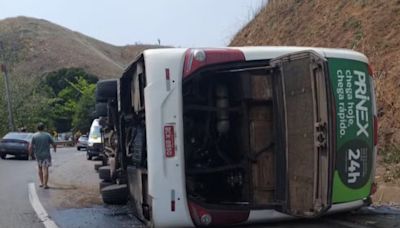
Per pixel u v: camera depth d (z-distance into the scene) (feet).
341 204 23.73
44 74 334.44
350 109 23.30
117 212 34.96
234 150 26.66
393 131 46.50
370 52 53.88
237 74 25.77
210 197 26.63
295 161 23.65
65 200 41.86
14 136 101.14
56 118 277.03
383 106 48.83
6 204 40.52
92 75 321.32
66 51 393.29
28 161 93.81
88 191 47.39
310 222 26.94
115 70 396.57
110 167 41.42
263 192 25.44
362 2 61.16
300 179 23.36
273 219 24.84
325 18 65.77
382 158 45.21
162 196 23.30
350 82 23.47
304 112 23.06
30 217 34.65
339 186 23.07
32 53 376.68
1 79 209.46
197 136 26.30
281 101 24.30
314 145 22.48
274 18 78.02
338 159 22.94
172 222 23.52
